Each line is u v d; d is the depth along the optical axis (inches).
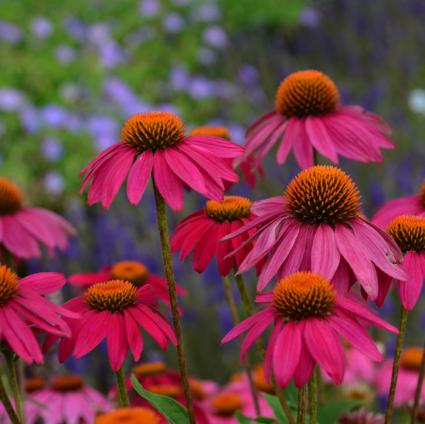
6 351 73.1
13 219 126.9
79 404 119.2
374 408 150.9
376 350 67.9
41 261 221.0
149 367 119.6
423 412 123.9
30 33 372.8
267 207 83.2
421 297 216.5
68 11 409.1
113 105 331.9
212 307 221.6
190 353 217.5
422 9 436.1
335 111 108.7
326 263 75.5
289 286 70.8
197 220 96.3
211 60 407.8
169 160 79.1
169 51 400.8
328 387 137.6
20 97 310.2
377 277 77.5
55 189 274.4
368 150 103.9
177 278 225.8
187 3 417.7
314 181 80.0
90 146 301.4
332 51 425.4
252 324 72.1
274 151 275.7
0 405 98.6
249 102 379.2
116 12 419.2
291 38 433.7
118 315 84.2
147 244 245.6
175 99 368.2
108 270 113.7
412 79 401.1
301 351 67.1
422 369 89.4
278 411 90.2
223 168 80.4
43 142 296.0
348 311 71.1
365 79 409.1
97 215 255.4
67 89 334.6
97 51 368.2
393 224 84.5
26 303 72.5
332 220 78.9
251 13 436.8
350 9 441.1
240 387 133.2
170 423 78.3
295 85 109.5
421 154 308.3
